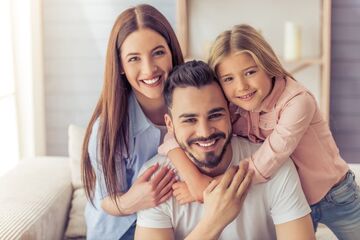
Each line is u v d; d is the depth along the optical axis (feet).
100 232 5.72
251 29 4.90
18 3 10.59
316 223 5.67
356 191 5.64
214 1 11.12
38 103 11.05
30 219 5.91
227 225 4.84
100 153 5.18
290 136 4.83
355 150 11.44
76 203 6.97
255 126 5.11
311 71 11.34
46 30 11.18
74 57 11.25
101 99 5.33
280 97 5.01
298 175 5.12
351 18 11.05
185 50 10.67
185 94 4.63
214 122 4.68
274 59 4.92
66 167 7.65
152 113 5.38
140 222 4.98
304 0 11.04
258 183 4.81
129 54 4.89
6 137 10.46
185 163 4.86
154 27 4.92
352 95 11.30
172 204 4.91
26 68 10.78
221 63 4.80
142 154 5.34
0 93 10.14
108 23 11.13
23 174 7.32
